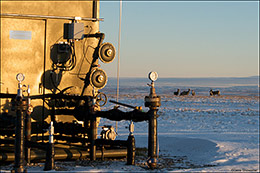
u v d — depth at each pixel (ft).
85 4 57.00
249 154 67.15
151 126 46.55
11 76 53.88
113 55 56.44
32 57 54.75
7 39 53.78
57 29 55.67
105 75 56.08
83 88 56.85
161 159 58.85
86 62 56.90
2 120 50.06
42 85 55.06
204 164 56.34
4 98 52.70
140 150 67.51
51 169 43.88
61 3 55.88
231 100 367.25
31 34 54.65
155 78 46.55
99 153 51.16
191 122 145.89
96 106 50.80
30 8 54.54
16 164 41.91
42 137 54.80
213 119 160.86
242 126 134.00
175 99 349.00
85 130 51.55
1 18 53.42
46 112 54.90
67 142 55.47
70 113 53.57
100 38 56.13
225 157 63.67
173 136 90.74
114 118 48.70
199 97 414.82
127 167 46.47
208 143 75.72
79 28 55.57
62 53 55.67
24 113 45.47
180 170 47.47
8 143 49.08
